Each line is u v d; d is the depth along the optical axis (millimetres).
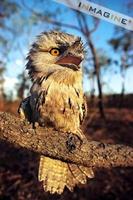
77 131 569
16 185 1798
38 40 559
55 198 555
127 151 474
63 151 471
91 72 3863
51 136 472
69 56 548
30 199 1723
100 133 2930
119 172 1900
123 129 3088
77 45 548
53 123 559
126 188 1844
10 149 1988
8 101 4164
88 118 3297
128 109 4336
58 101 552
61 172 552
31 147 472
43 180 553
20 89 4211
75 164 506
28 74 563
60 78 549
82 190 1762
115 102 4777
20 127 467
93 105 3744
